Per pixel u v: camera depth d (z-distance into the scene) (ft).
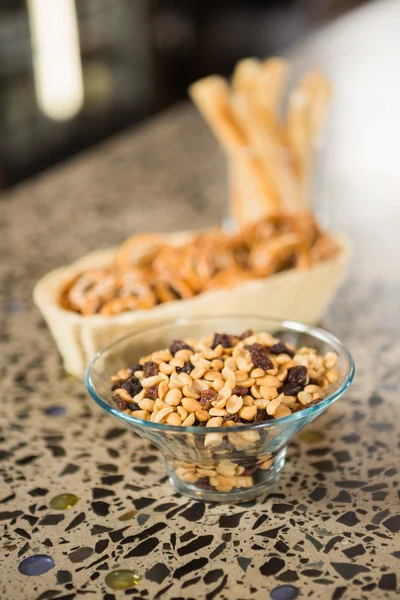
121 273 2.19
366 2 8.91
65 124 6.29
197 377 1.72
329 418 1.99
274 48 8.40
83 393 2.13
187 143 4.07
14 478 1.86
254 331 1.94
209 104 2.58
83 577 1.62
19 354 2.30
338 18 8.02
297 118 2.55
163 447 1.70
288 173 2.57
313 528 1.70
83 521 1.74
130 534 1.71
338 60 5.94
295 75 5.38
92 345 2.07
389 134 4.24
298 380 1.72
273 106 2.70
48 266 2.79
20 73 5.86
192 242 2.30
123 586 1.60
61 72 6.25
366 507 1.74
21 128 5.86
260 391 1.70
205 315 2.00
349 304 2.46
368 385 2.10
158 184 3.52
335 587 1.58
